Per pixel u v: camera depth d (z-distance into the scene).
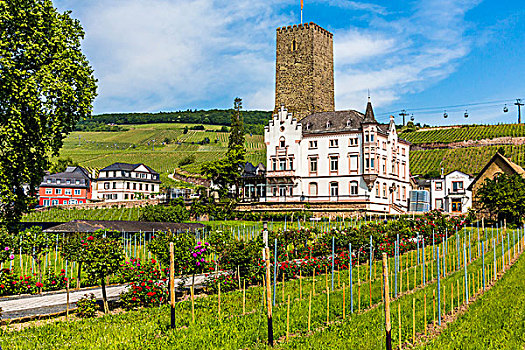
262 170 89.31
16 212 38.03
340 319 18.67
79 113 40.22
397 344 15.61
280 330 16.98
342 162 76.12
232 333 16.47
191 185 136.88
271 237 33.97
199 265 23.77
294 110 92.25
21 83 35.53
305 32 91.94
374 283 25.81
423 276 25.08
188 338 15.93
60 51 38.97
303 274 29.56
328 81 94.75
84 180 127.06
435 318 18.55
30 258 34.44
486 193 58.78
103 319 19.09
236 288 25.73
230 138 98.88
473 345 15.09
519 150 134.88
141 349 14.95
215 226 58.03
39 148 37.78
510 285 24.20
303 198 77.25
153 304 21.72
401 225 39.84
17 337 16.12
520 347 14.98
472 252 36.44
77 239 27.69
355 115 78.50
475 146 145.75
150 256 35.88
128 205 92.25
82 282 27.73
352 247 33.84
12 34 36.91
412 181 91.69
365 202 72.06
